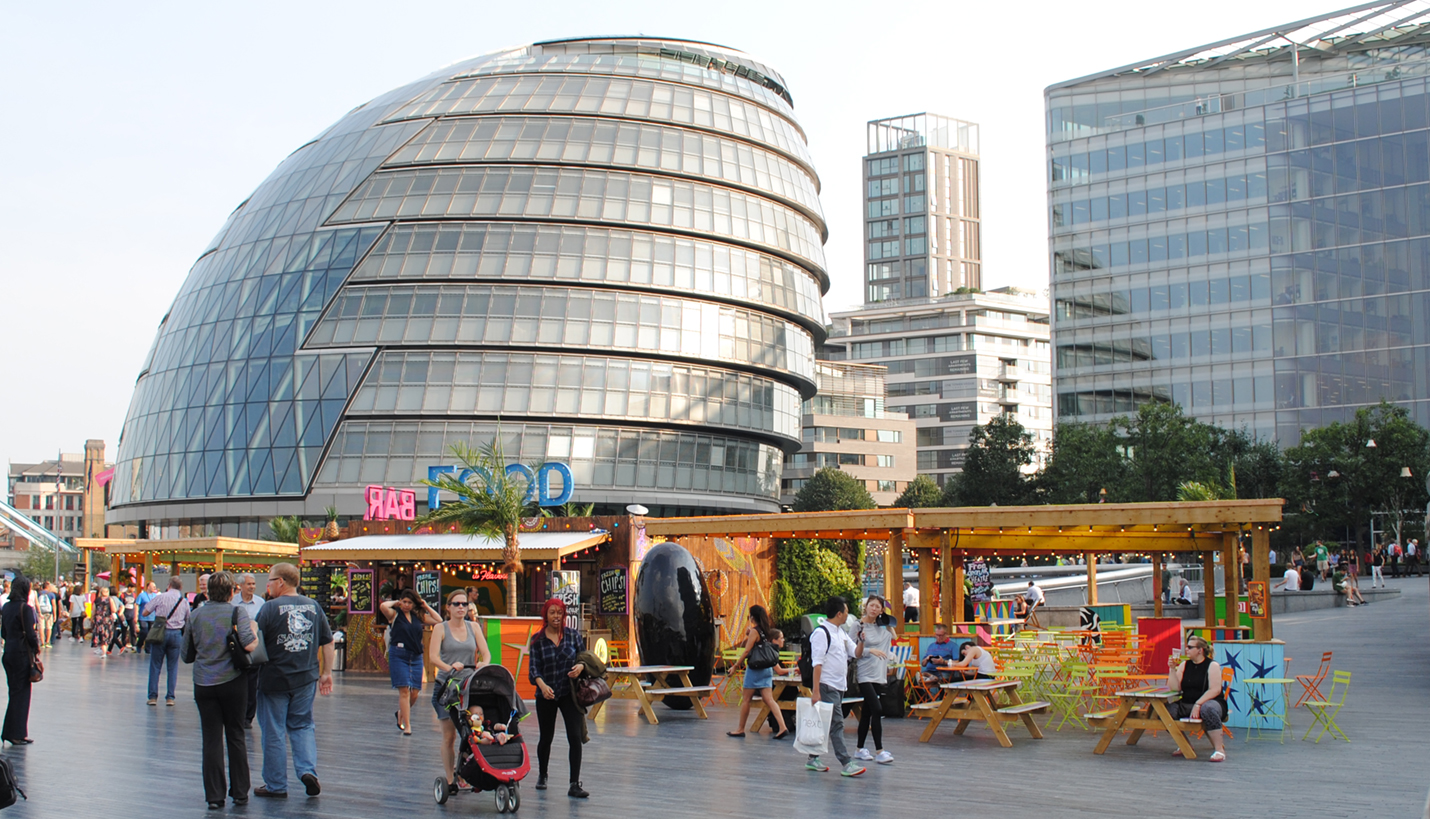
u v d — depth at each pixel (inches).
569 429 3284.9
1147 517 883.4
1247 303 4256.9
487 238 3348.9
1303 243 4168.3
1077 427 3440.0
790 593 1622.8
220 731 529.3
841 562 1673.2
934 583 1120.8
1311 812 526.3
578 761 558.9
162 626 928.3
